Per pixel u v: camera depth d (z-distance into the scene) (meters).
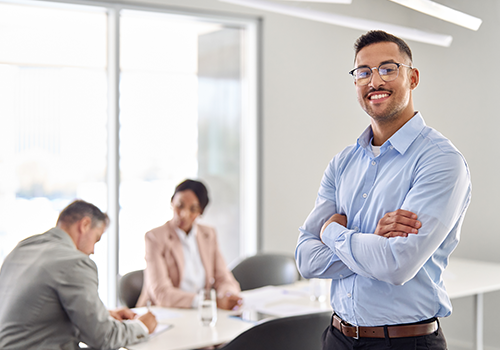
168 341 2.13
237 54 4.74
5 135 4.08
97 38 4.19
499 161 4.16
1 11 3.97
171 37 4.45
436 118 4.55
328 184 1.84
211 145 4.64
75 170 4.21
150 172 4.37
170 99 4.45
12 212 4.13
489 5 4.17
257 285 3.51
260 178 4.59
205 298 2.39
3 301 2.06
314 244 1.74
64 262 2.06
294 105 4.68
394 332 1.48
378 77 1.58
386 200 1.57
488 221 4.23
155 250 2.98
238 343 1.83
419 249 1.42
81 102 4.20
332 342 1.61
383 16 4.30
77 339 2.12
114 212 4.14
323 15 2.30
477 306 3.38
